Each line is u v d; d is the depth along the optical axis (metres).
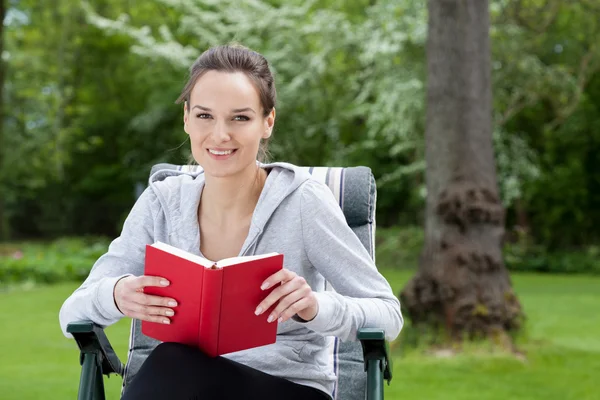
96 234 20.64
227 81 1.93
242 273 1.70
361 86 15.16
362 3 16.91
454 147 5.86
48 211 20.84
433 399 4.59
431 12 5.96
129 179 22.39
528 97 11.60
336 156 15.98
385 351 1.87
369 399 1.83
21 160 17.36
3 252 15.50
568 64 14.32
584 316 8.48
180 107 18.77
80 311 1.94
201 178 2.12
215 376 1.72
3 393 4.59
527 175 12.98
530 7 10.06
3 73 16.47
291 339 1.99
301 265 2.00
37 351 6.02
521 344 5.88
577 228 18.62
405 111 12.25
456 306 5.78
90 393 1.91
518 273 15.48
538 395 4.72
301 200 2.01
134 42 19.70
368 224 2.43
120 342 6.25
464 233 5.85
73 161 22.27
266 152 2.21
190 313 1.73
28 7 17.81
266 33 15.27
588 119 17.33
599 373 5.35
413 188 17.20
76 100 21.19
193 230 2.04
